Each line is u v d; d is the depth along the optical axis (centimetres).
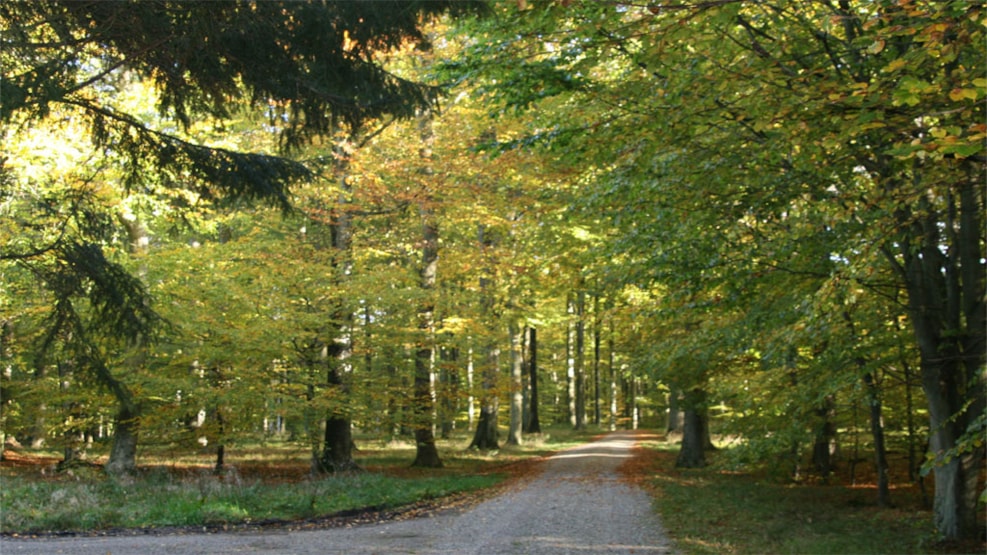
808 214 891
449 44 1544
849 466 1917
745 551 866
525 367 3538
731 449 1244
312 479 1597
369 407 1716
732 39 744
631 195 960
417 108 955
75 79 834
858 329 1027
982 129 454
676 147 851
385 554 834
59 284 941
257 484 1360
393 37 833
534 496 1429
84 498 1178
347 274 1695
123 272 975
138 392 1520
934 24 477
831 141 615
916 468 1476
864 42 644
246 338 1444
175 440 1614
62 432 1697
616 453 2592
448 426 3478
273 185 924
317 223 1970
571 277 1750
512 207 1861
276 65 802
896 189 666
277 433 3291
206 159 896
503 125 1609
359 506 1249
